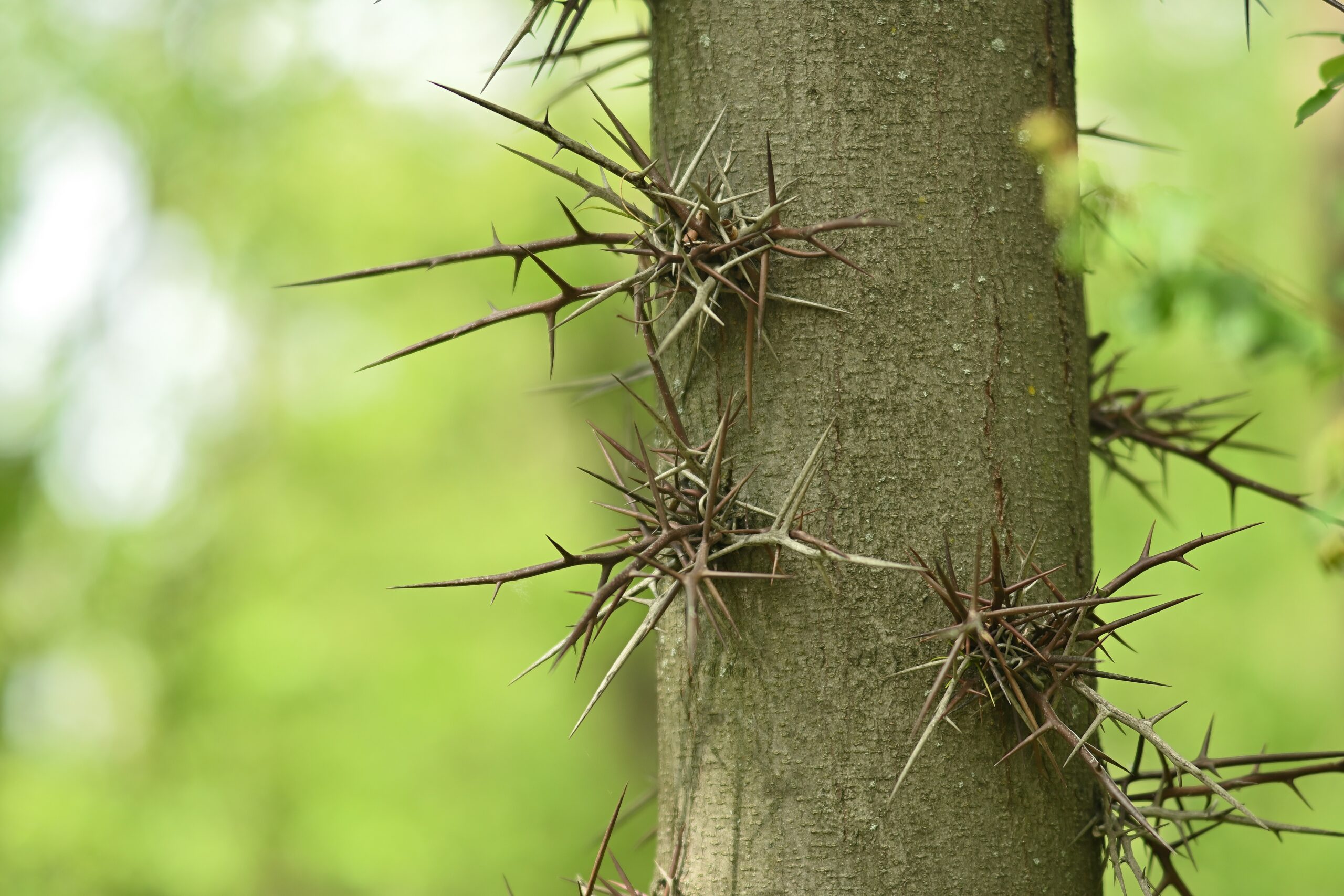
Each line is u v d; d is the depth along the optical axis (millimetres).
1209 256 2887
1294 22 6168
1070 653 1538
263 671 12398
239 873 11867
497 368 13844
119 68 13336
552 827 12297
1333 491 3070
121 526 13625
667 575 1587
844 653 1607
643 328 1585
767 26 1704
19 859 11508
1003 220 1695
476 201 13414
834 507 1623
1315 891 9484
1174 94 13250
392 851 11750
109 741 13312
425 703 12445
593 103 12758
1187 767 1448
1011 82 1722
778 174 1674
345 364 14031
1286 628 11242
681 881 1683
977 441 1649
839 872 1576
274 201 13508
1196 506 11516
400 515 13523
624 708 13703
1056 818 1629
